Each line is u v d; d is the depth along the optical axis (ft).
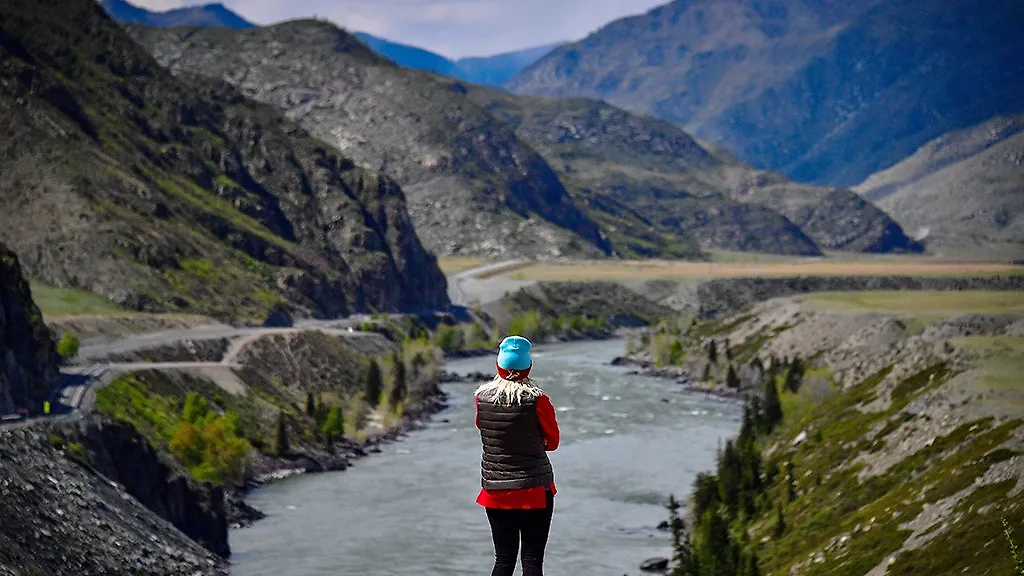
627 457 349.20
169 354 393.29
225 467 290.97
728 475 266.57
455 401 494.59
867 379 350.02
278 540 244.22
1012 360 285.23
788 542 224.12
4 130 553.23
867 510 216.74
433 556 230.89
